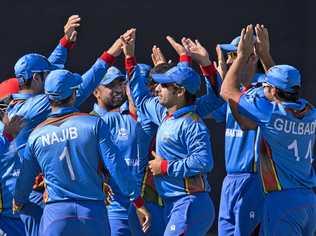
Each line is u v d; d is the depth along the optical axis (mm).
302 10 48688
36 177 32656
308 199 30984
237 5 48781
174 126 31672
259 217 34812
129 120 35781
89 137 30000
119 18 49000
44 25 49062
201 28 48875
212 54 48844
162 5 48875
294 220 30766
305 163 30891
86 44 49000
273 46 48875
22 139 32562
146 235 33844
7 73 49031
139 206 30672
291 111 30406
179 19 48875
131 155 35531
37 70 33156
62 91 30281
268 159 30797
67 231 29844
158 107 33594
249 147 34594
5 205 32688
